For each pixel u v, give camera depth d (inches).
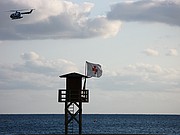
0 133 6663.4
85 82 3380.9
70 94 3339.1
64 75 3331.7
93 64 3405.5
